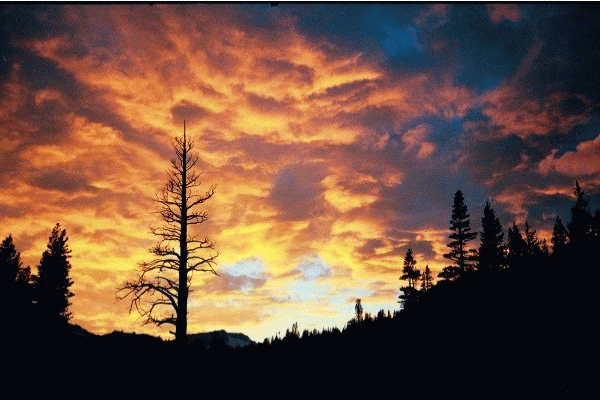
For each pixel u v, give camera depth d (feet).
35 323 59.52
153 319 55.01
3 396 42.34
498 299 106.42
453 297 125.80
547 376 64.49
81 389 48.93
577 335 74.08
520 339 80.12
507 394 63.26
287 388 91.66
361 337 139.13
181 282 56.29
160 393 53.26
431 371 82.89
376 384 87.40
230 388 73.46
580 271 101.96
